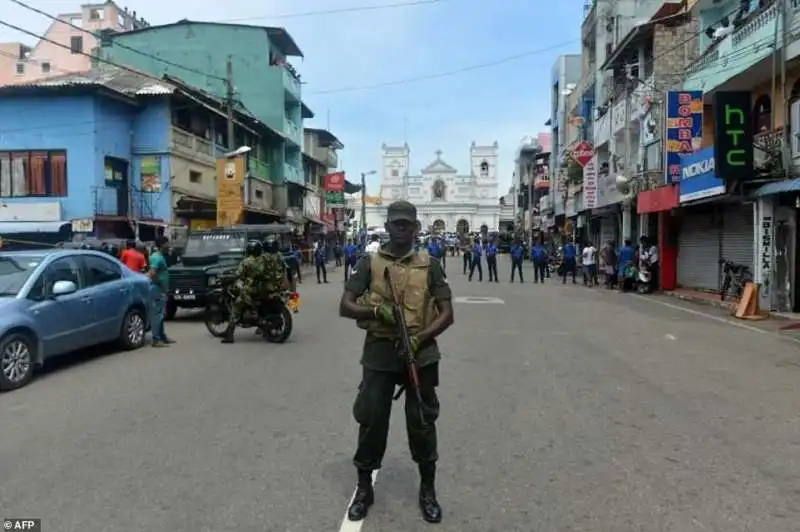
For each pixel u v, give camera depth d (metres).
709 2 23.67
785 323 14.81
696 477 5.18
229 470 5.32
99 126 25.20
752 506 4.62
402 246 4.53
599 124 33.88
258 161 39.72
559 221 50.53
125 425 6.62
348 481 5.10
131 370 9.52
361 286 4.49
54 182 24.94
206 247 18.53
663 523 4.35
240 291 11.89
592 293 23.42
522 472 5.29
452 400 7.66
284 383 8.56
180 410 7.19
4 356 8.25
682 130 21.03
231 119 28.11
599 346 11.59
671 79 24.77
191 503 4.66
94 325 10.20
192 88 29.95
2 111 25.11
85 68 62.34
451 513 4.52
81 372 9.43
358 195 107.00
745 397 7.85
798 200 15.19
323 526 4.30
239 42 41.47
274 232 21.12
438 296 4.54
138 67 40.75
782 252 16.34
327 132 56.59
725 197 17.66
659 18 25.36
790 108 15.94
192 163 29.67
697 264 22.34
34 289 9.13
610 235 33.72
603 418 6.89
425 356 4.42
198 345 11.85
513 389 8.23
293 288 12.85
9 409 7.36
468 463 5.50
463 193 102.88
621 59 29.73
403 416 7.07
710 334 13.24
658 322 15.11
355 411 4.51
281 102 41.88
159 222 26.69
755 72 17.89
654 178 24.25
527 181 76.44
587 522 4.36
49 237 23.84
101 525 4.31
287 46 45.06
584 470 5.34
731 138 16.06
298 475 5.22
